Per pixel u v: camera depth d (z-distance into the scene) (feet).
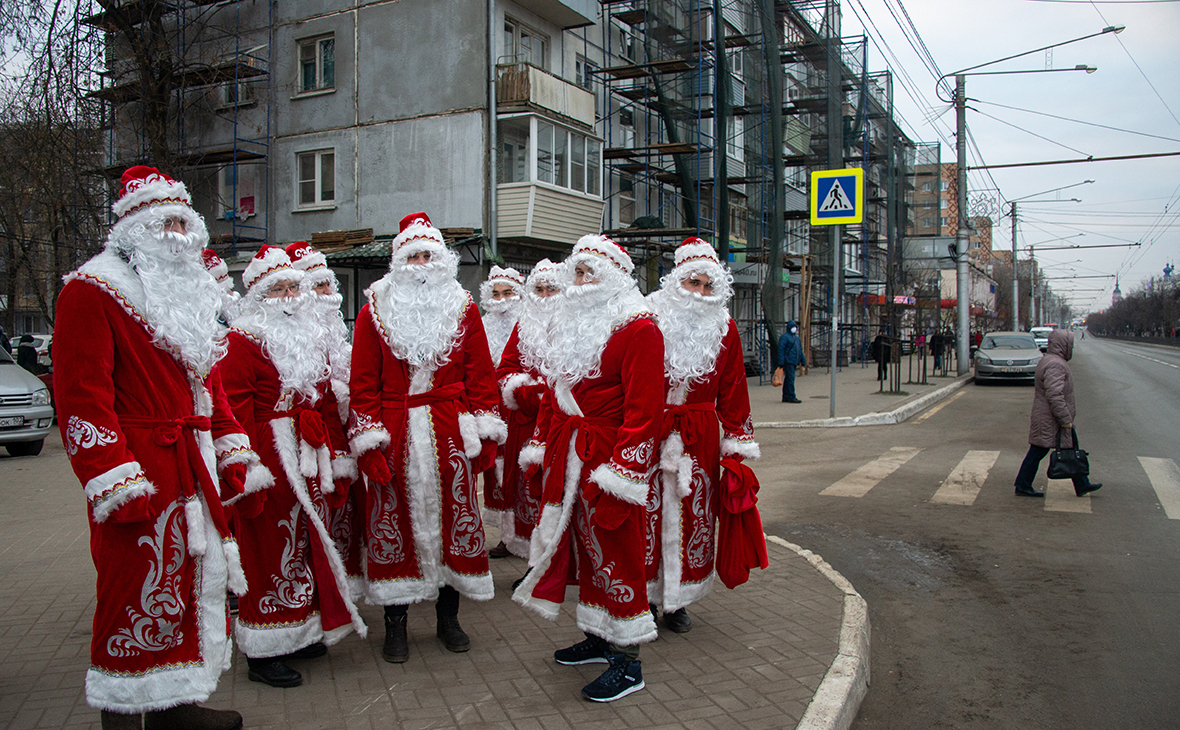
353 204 67.77
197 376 10.03
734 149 90.58
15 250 58.13
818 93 84.99
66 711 11.05
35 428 37.01
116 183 55.72
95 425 8.82
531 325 18.01
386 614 13.19
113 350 9.18
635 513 11.62
